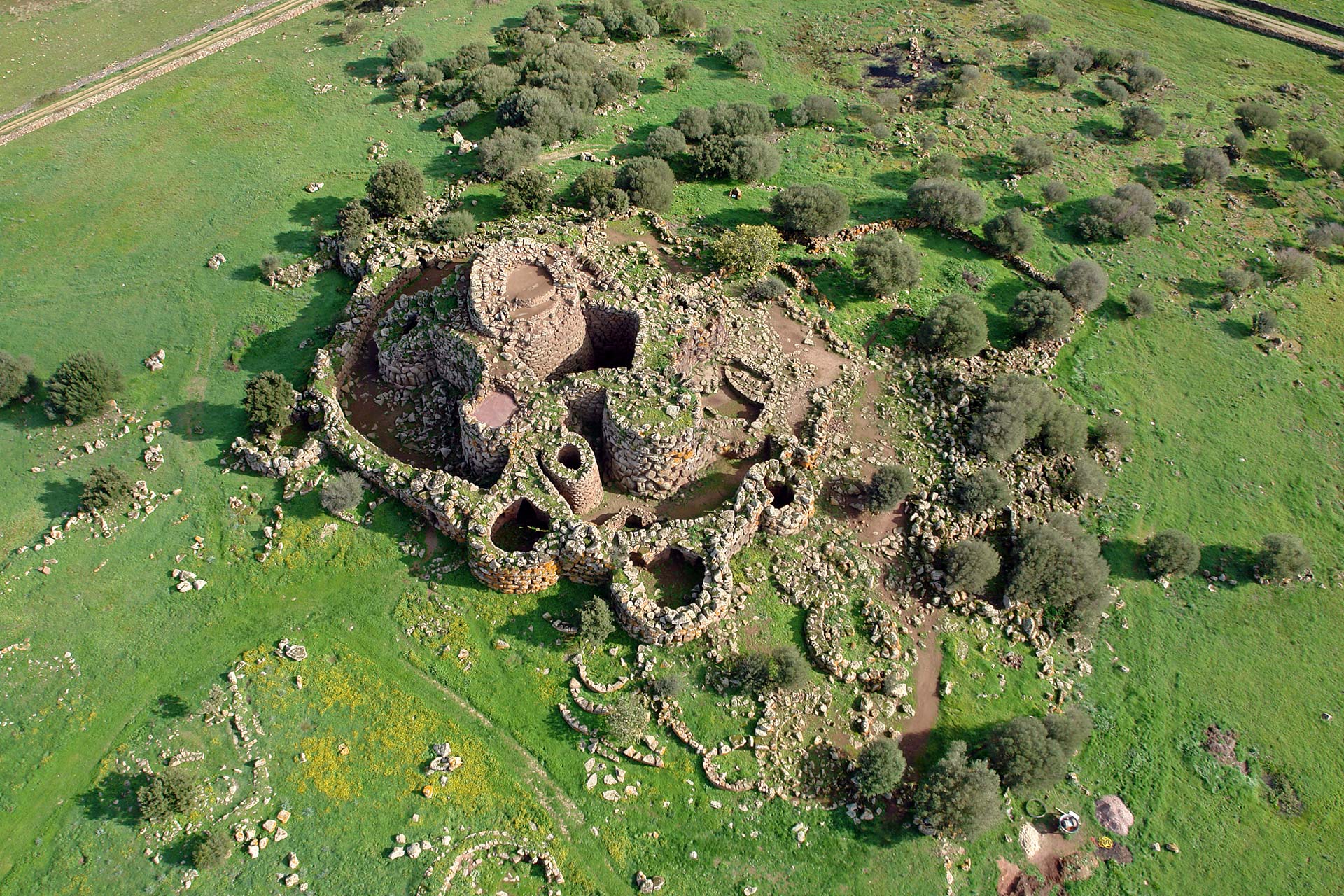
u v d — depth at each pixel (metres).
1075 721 38.00
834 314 52.50
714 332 47.19
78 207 57.78
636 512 42.34
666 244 55.62
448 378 46.53
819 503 43.47
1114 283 58.56
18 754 35.12
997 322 54.28
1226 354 55.00
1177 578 44.28
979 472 44.91
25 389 46.84
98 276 53.53
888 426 47.22
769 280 52.62
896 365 50.25
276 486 43.34
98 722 36.00
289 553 40.91
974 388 49.03
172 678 37.28
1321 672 41.41
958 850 34.91
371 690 37.06
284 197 58.19
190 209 57.59
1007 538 44.09
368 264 51.00
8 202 58.03
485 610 39.34
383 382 47.81
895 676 38.34
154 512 42.38
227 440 45.16
